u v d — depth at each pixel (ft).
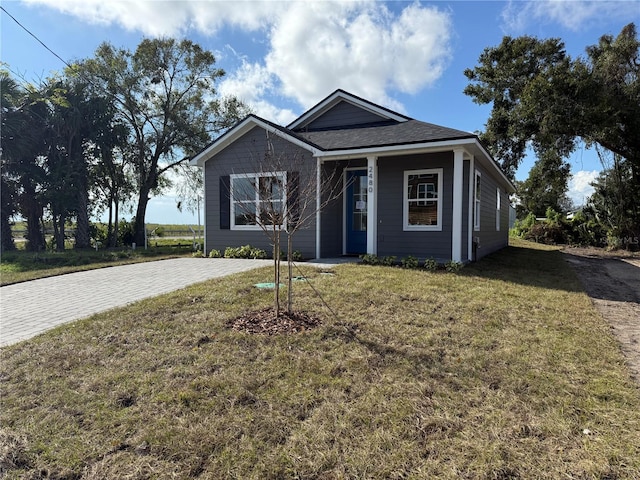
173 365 10.84
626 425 8.13
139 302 17.44
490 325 14.46
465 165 31.30
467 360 11.27
